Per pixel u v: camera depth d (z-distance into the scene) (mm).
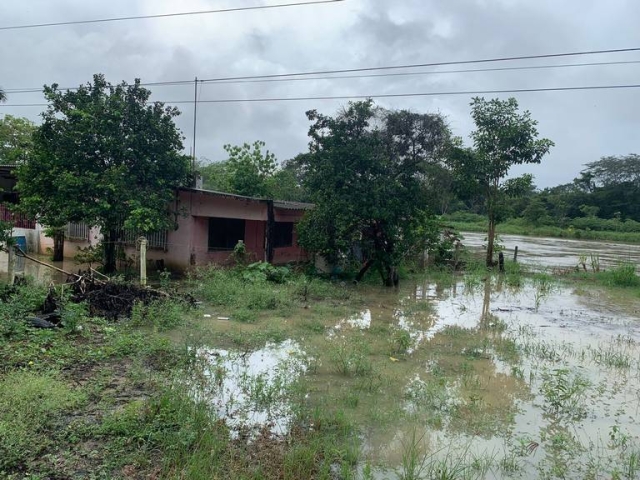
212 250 17047
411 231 16891
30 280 11867
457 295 15891
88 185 14094
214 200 16078
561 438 5555
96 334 8625
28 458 4516
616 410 6590
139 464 4555
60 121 14336
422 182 17391
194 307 11141
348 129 15578
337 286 15742
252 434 5398
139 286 11141
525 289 17484
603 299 16078
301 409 6047
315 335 9734
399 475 4805
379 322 11422
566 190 83500
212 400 6281
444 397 6727
